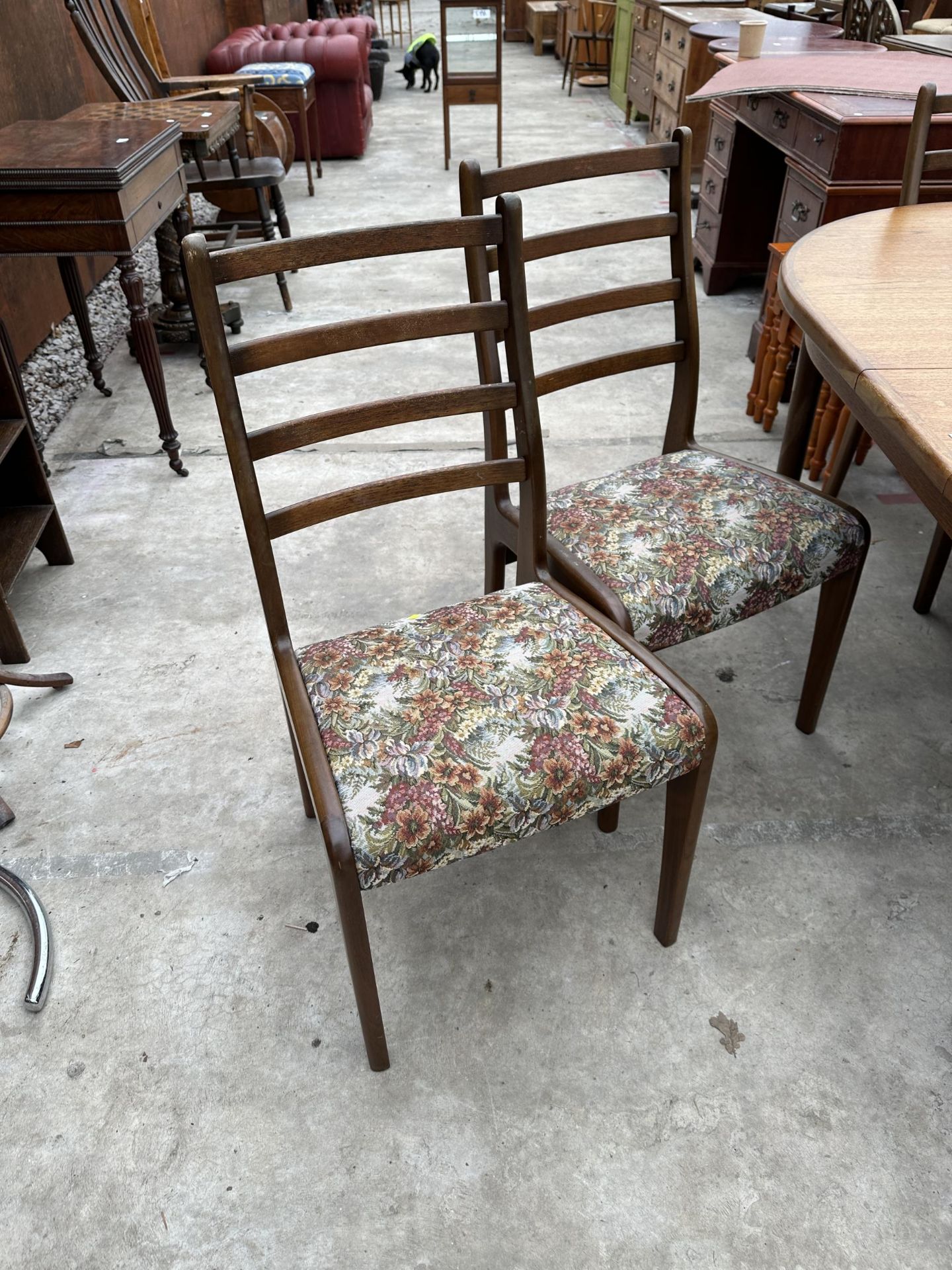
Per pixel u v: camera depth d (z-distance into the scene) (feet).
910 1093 3.73
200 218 15.52
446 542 7.27
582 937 4.36
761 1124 3.64
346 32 19.38
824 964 4.24
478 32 26.27
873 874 4.66
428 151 18.98
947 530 3.34
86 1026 3.99
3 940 4.35
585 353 10.40
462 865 4.73
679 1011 4.04
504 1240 3.31
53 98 11.12
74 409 9.46
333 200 15.72
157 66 13.14
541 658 3.68
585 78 24.59
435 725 3.38
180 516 7.64
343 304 11.76
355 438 8.84
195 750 5.38
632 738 3.38
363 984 3.45
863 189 7.78
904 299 4.15
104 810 4.99
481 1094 3.75
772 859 4.73
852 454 6.09
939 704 5.73
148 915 4.45
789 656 6.12
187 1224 3.36
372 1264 3.25
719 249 11.66
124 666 6.01
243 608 6.55
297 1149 3.58
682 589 4.18
